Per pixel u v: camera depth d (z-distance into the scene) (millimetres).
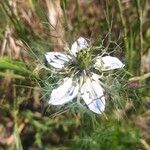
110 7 104
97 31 104
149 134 100
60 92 79
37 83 89
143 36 106
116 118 91
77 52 81
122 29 98
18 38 99
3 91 102
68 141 99
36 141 100
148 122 100
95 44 91
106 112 91
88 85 81
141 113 99
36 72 87
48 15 102
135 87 90
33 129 102
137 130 95
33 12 101
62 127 101
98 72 83
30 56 94
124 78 93
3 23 101
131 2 108
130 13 107
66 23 98
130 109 99
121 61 91
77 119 98
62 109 84
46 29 100
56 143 101
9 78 101
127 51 96
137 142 93
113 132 90
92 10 108
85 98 79
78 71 81
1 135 103
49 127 100
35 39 99
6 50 101
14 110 100
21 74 97
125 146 92
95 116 88
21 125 101
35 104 101
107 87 83
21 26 99
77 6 105
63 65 82
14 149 101
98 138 90
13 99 101
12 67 86
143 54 104
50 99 78
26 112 101
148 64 105
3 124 103
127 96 87
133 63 100
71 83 81
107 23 97
